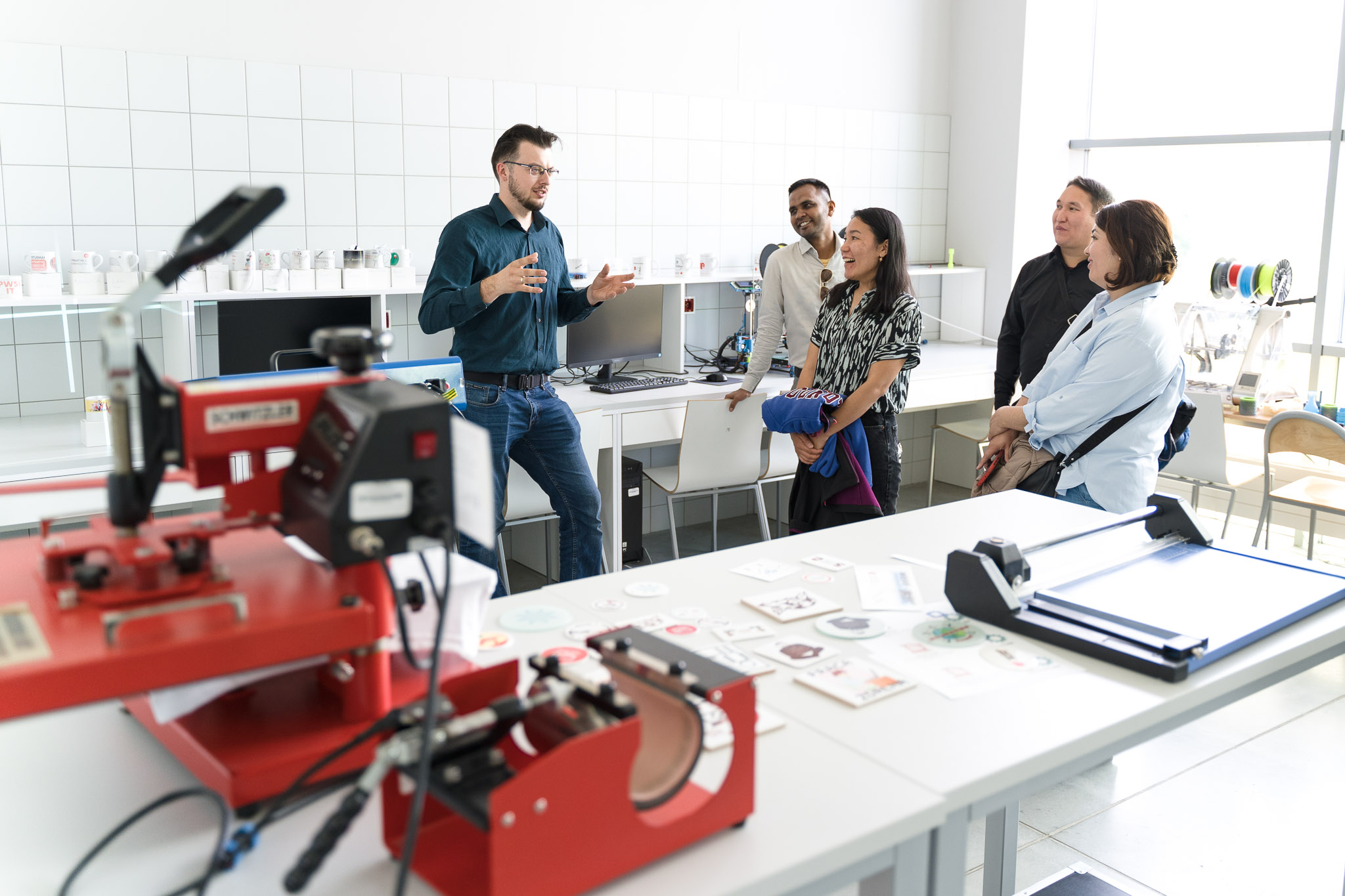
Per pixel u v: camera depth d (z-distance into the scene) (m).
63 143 3.29
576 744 0.87
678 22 4.53
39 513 2.77
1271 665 1.43
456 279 3.10
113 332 0.94
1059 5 5.29
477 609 1.27
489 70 4.07
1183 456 4.19
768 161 4.91
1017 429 2.56
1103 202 3.29
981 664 1.41
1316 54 4.62
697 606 1.63
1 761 1.14
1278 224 4.80
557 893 0.88
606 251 4.47
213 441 1.00
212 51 3.50
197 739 1.04
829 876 1.02
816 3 4.95
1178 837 2.35
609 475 3.90
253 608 0.96
